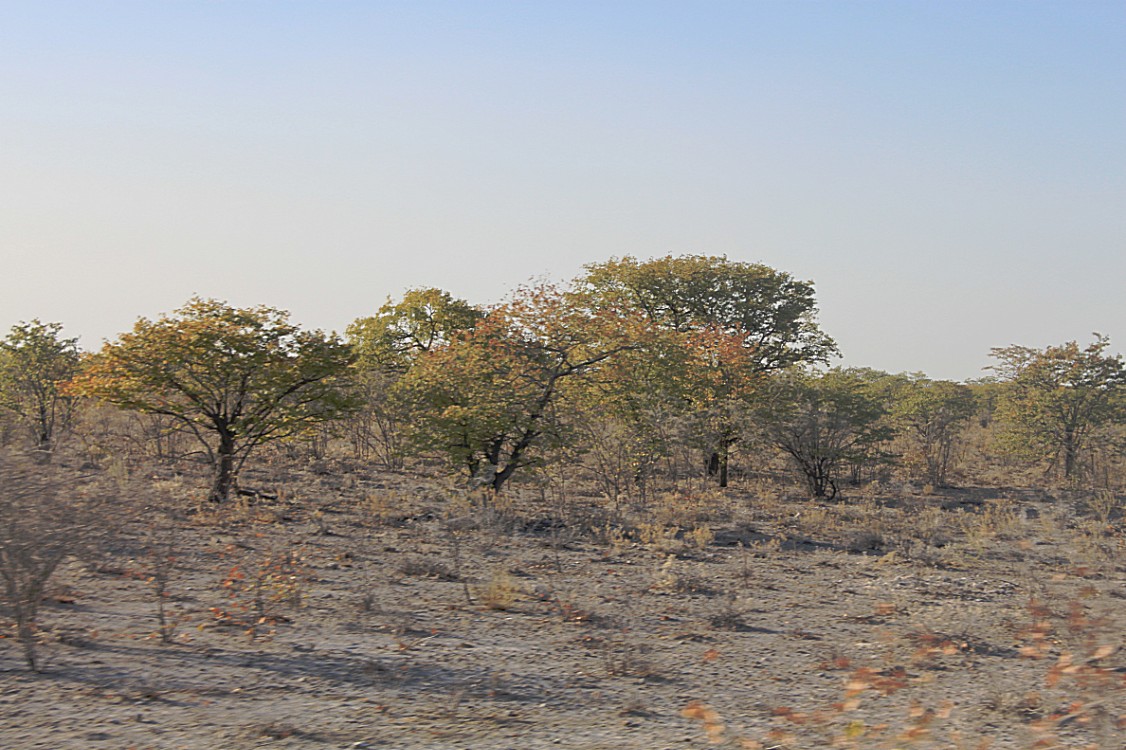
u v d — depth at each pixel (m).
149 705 7.51
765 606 14.05
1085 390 42.16
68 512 8.59
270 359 24.09
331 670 9.11
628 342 30.59
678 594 14.73
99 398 24.22
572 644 10.95
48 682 7.92
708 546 20.80
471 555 17.78
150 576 13.15
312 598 12.93
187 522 19.20
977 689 9.11
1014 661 10.51
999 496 35.38
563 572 16.55
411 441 28.08
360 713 7.70
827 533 23.42
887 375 71.44
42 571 8.60
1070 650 7.12
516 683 9.02
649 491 31.61
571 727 7.57
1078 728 7.27
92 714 7.16
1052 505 27.80
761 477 40.84
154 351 23.50
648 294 44.31
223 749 6.56
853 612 13.70
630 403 31.02
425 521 21.59
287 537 18.59
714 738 6.13
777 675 9.81
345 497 26.22
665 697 8.73
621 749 6.95
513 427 27.12
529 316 28.69
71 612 10.85
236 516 20.42
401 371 40.94
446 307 43.50
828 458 35.16
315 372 25.14
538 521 23.08
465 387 28.03
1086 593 6.99
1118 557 19.23
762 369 43.84
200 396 24.55
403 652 10.06
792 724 7.66
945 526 25.30
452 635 11.12
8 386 31.33
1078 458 42.41
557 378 28.78
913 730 6.46
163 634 9.80
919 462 40.84
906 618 13.17
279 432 26.88
